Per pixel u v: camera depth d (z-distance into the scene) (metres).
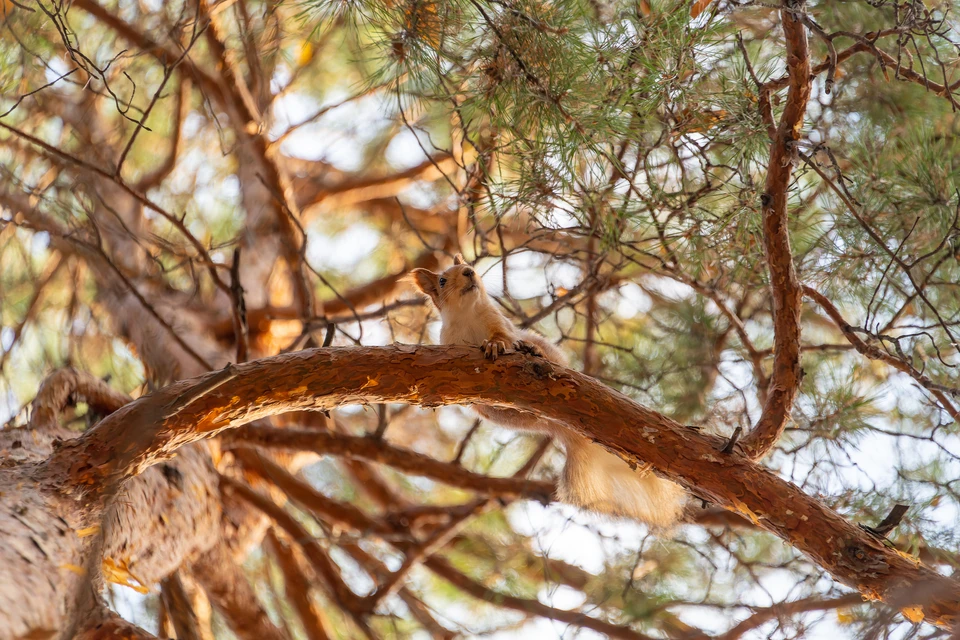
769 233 6.90
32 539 5.33
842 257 8.07
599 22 7.34
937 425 8.85
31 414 8.43
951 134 8.02
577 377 6.61
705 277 9.09
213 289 13.48
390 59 7.91
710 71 7.64
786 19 6.41
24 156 11.40
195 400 6.39
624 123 7.26
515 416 8.00
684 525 8.56
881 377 9.61
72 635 4.93
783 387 7.04
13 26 9.38
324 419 12.30
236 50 11.26
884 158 7.73
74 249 11.02
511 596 10.58
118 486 6.07
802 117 6.65
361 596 10.41
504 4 6.90
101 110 12.18
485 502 10.34
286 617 11.48
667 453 6.39
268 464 11.32
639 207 8.24
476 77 7.59
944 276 7.80
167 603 9.15
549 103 7.02
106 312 12.20
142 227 12.23
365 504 13.12
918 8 6.79
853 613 7.99
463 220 12.78
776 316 7.07
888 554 5.91
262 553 12.07
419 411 13.71
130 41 10.40
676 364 10.55
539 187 7.79
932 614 5.61
